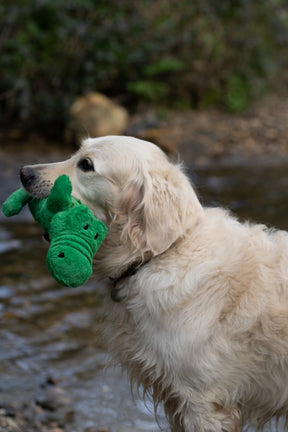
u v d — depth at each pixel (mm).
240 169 8617
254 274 3053
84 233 2867
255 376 3072
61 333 4594
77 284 2812
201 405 3035
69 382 4066
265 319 2998
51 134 9375
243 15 11539
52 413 3752
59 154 8750
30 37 9445
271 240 3244
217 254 3062
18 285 5289
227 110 10922
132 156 3137
